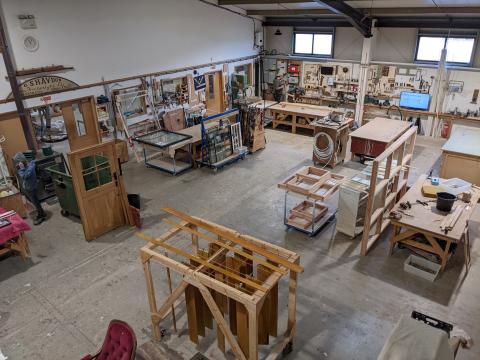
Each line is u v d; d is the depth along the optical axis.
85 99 9.26
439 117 10.69
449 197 5.63
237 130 9.31
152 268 5.51
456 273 5.29
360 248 5.89
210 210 7.13
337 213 6.21
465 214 5.45
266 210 7.09
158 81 10.78
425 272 5.16
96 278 5.34
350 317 4.57
